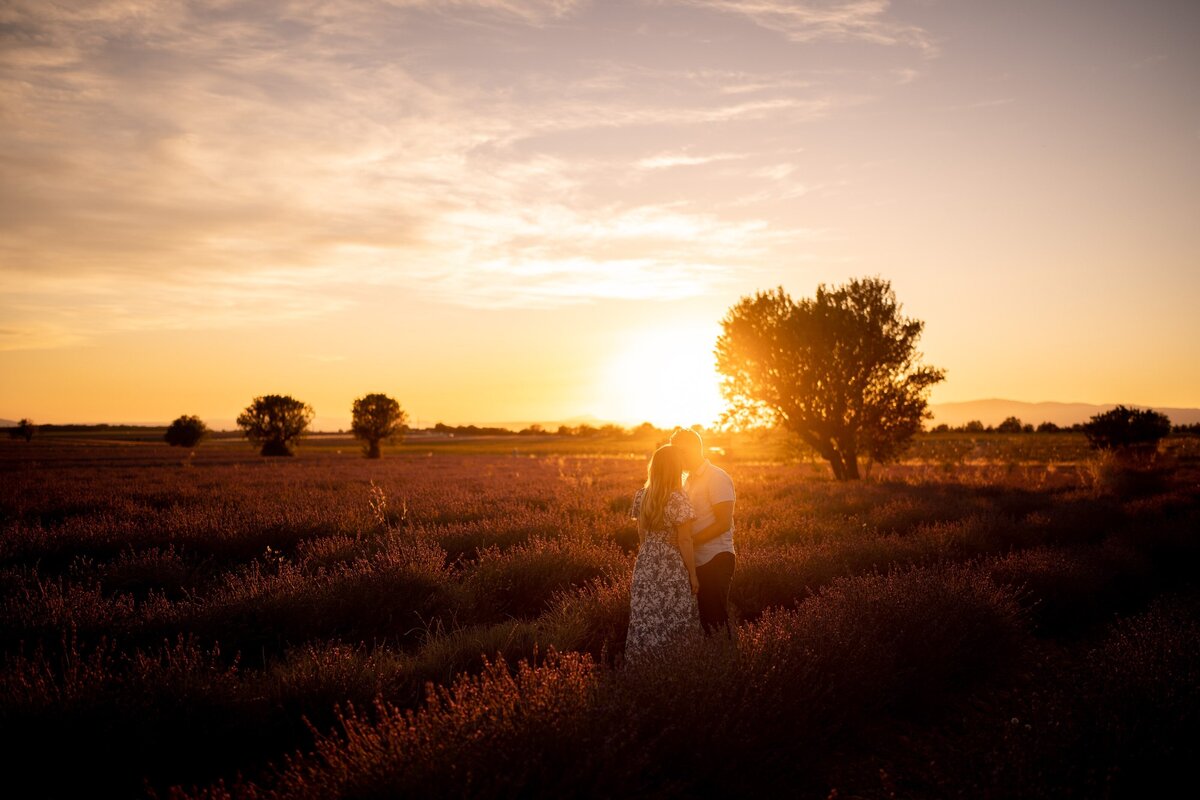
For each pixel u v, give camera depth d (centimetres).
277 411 5978
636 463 3778
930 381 2523
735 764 350
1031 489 1894
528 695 362
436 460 4647
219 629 580
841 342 2469
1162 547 964
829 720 418
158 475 2736
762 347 2552
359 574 707
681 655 421
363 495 1769
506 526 1101
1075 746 347
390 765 304
